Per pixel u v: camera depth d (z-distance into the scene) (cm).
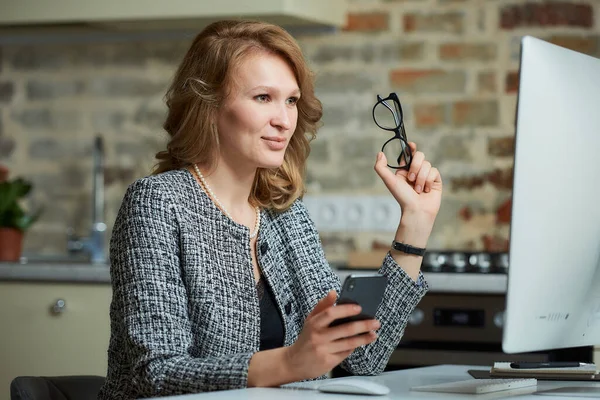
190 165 227
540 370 199
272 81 218
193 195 218
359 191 441
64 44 468
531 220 167
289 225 238
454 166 433
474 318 359
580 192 174
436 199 216
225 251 216
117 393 207
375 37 441
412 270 216
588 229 177
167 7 413
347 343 174
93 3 420
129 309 197
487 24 431
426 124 436
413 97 437
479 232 430
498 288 355
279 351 180
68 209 468
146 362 189
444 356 361
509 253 167
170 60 459
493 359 356
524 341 171
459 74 434
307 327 174
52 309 391
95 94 466
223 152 223
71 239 465
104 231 456
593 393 175
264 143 219
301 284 232
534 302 170
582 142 174
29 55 471
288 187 239
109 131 465
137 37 461
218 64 220
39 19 426
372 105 441
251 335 214
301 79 226
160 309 196
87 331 389
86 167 468
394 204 437
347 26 443
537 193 167
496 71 430
